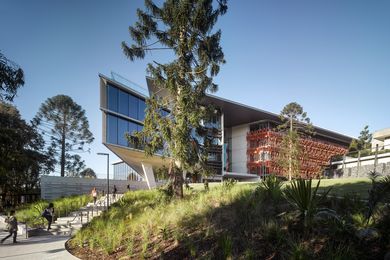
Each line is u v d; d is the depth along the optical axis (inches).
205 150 624.1
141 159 1619.1
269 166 2822.3
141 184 2038.6
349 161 1579.7
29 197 1813.5
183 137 564.1
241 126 3233.3
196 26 609.9
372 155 1405.0
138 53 668.1
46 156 2132.1
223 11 639.1
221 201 438.0
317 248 252.4
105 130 1381.6
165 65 611.8
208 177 631.8
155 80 619.2
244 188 500.1
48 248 486.0
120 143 1464.1
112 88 1455.5
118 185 1911.9
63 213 996.6
